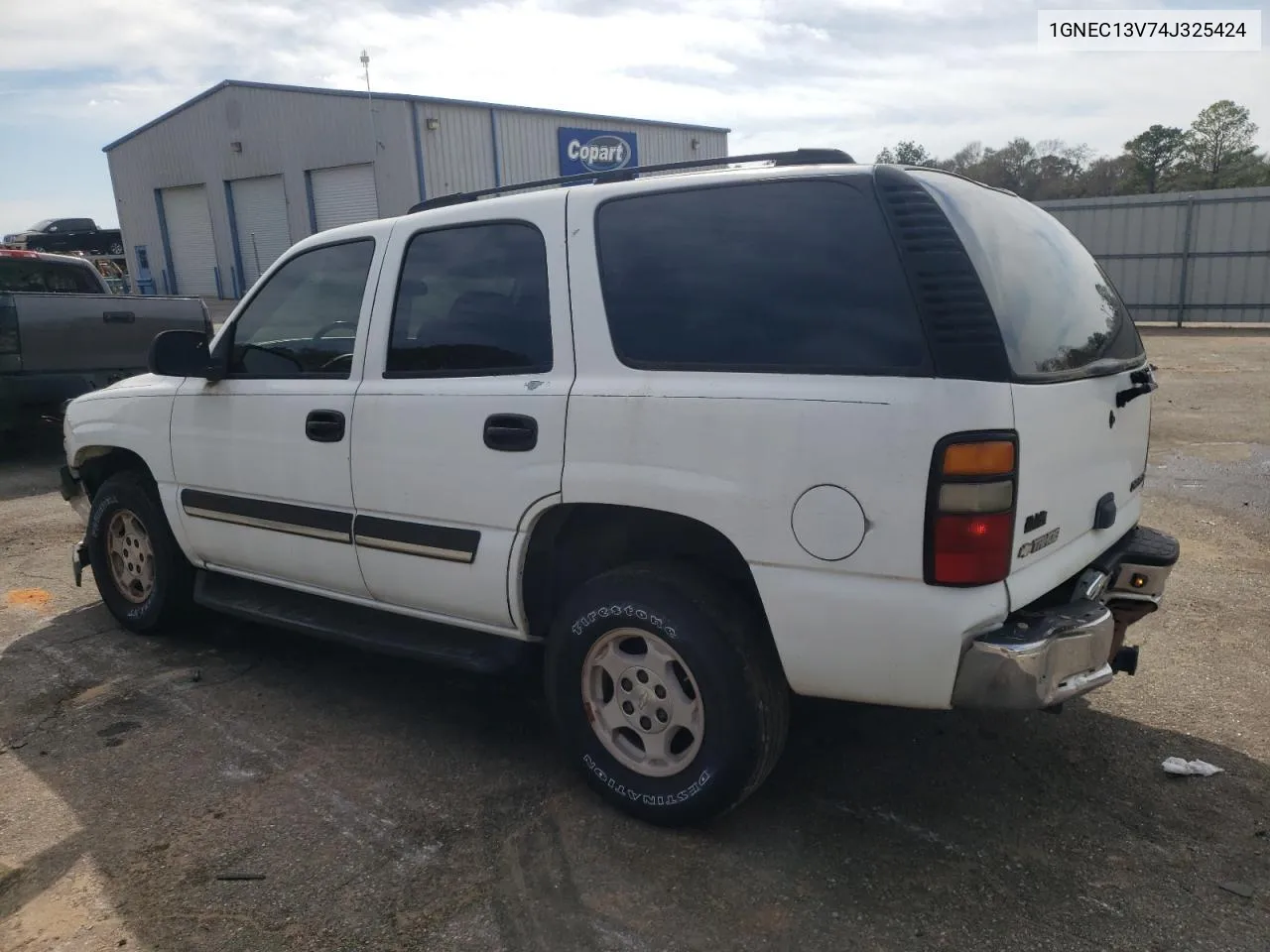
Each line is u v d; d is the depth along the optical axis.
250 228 31.89
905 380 2.46
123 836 3.05
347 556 3.68
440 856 2.91
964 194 2.85
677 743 3.03
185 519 4.33
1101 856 2.85
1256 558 5.58
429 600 3.47
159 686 4.21
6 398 8.53
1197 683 3.98
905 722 3.70
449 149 27.62
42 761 3.55
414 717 3.88
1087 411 2.83
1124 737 3.56
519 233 3.22
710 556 3.01
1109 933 2.51
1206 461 8.09
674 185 2.94
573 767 3.19
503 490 3.14
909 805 3.13
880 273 2.56
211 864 2.89
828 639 2.60
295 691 4.15
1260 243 20.59
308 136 28.94
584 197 3.10
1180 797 3.16
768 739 2.81
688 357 2.82
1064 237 3.41
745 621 2.81
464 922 2.61
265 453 3.89
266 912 2.67
